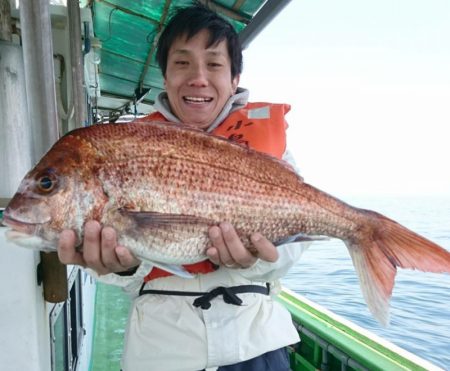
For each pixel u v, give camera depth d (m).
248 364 0.65
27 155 0.77
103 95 3.65
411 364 0.87
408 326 2.17
